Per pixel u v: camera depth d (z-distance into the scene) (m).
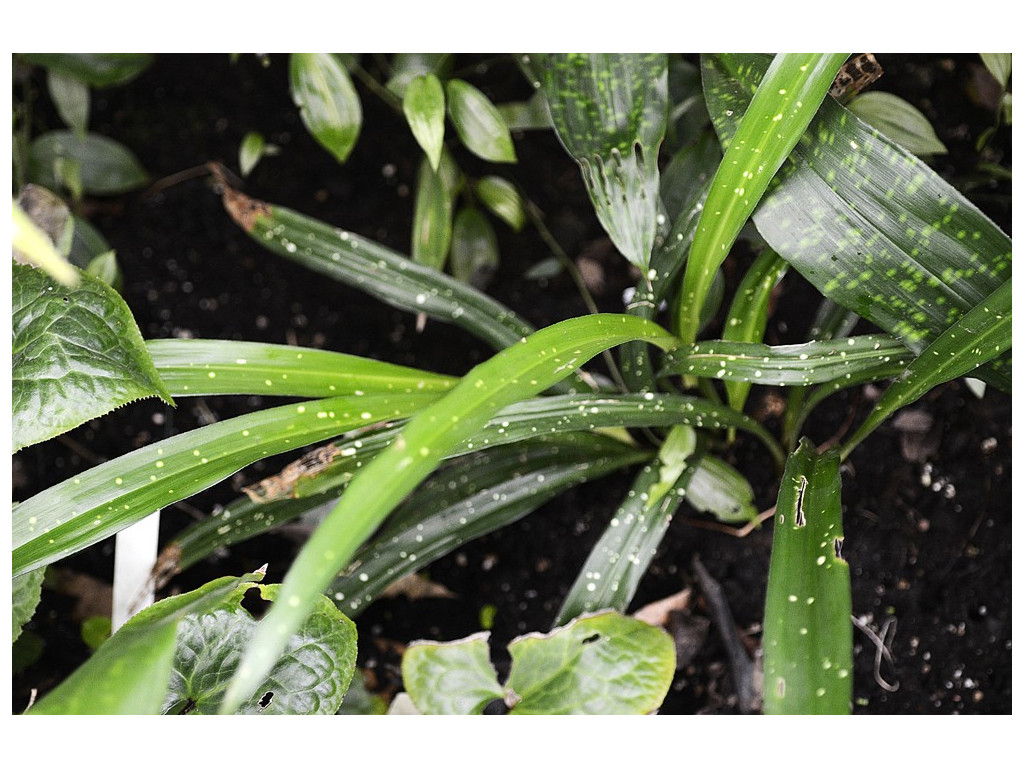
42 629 0.94
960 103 0.96
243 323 1.01
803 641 0.71
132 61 0.96
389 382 0.81
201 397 0.99
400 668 0.93
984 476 0.93
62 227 0.90
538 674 0.83
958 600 0.92
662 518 0.85
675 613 0.92
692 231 0.82
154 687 0.65
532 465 0.90
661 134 0.81
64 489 0.74
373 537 0.89
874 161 0.76
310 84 0.90
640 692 0.82
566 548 0.95
